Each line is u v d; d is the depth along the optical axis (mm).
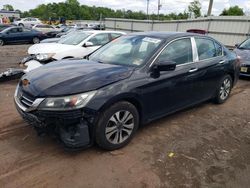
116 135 3520
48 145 3643
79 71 3553
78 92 3084
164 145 3799
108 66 3807
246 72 8195
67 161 3297
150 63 3855
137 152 3572
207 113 5168
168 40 4219
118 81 3406
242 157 3598
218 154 3641
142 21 31031
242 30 20953
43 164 3217
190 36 4668
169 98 4160
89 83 3215
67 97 3039
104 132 3350
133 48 4262
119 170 3166
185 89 4426
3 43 19594
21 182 2889
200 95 4922
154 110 3984
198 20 24203
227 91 5809
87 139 3227
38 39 21656
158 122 4582
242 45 9391
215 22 22625
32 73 3766
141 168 3225
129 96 3479
